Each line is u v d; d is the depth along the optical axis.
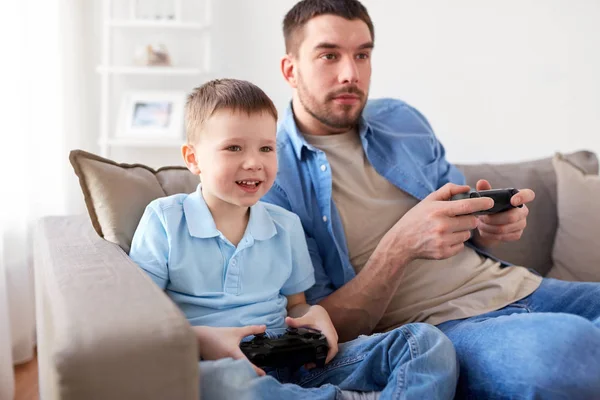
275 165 1.18
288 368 1.10
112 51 2.92
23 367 2.18
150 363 0.69
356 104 1.43
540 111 2.99
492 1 2.93
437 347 0.96
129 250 1.22
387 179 1.46
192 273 1.13
